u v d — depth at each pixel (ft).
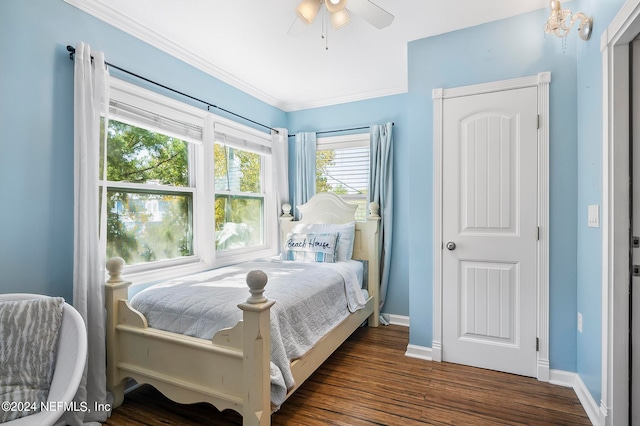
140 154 7.81
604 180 5.27
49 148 5.82
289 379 5.35
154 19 7.10
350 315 8.55
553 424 5.62
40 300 4.71
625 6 4.43
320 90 11.26
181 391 5.55
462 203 7.80
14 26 5.38
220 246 10.15
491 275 7.55
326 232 10.48
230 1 6.51
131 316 6.08
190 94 8.79
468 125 7.72
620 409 5.02
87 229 5.91
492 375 7.31
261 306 4.81
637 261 4.97
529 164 7.18
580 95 6.53
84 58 5.99
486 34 7.53
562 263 6.92
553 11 5.81
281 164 12.25
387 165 10.89
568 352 6.88
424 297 8.25
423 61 8.14
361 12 5.98
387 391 6.71
